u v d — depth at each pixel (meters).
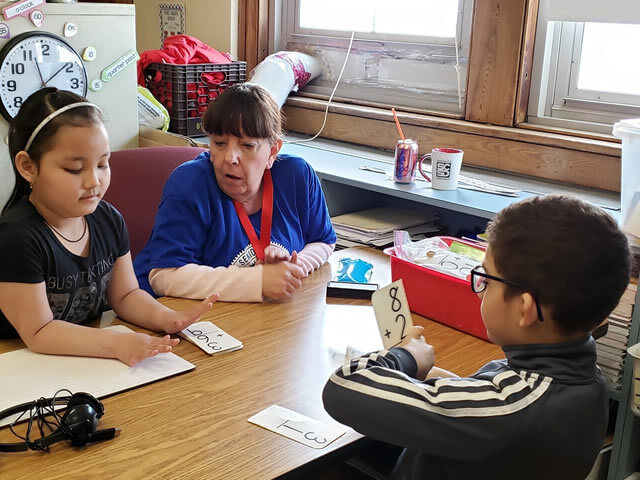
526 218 0.97
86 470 0.96
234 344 1.33
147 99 2.73
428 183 2.39
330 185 2.55
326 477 1.24
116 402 1.13
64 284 1.32
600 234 0.95
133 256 1.93
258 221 1.72
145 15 3.67
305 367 1.27
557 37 2.50
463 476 0.99
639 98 2.37
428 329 1.49
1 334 1.33
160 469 0.97
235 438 1.04
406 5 2.91
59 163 1.22
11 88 2.17
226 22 3.27
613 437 1.85
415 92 2.91
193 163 1.70
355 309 1.55
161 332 1.38
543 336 0.98
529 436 0.93
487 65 2.56
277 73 3.00
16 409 1.07
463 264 1.52
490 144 2.54
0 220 1.26
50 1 2.29
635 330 1.72
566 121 2.51
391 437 0.96
